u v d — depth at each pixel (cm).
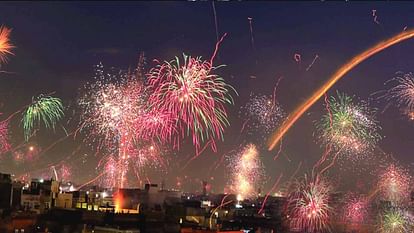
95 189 14312
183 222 11250
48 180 11162
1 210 8788
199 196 19300
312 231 13925
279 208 15962
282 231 13850
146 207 11444
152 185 12688
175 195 13875
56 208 10088
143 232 9812
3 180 9588
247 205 17638
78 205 11075
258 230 13112
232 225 13350
